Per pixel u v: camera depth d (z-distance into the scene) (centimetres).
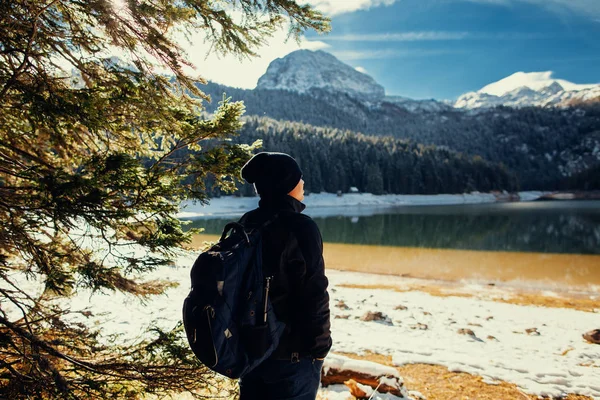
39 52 194
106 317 580
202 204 228
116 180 184
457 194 10200
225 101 237
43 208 171
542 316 892
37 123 202
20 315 389
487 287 1368
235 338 122
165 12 195
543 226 3775
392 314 852
